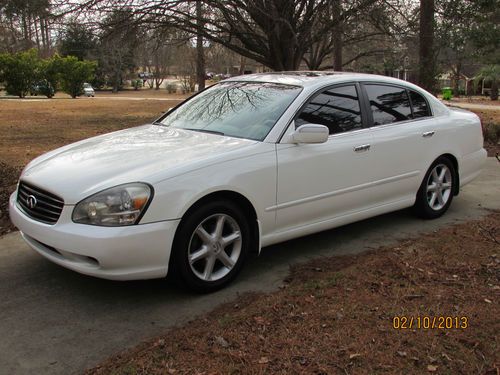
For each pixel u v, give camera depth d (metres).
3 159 9.21
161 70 65.00
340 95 4.95
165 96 46.16
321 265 4.52
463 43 12.80
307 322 3.42
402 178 5.36
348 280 4.09
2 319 3.58
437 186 5.86
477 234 5.25
